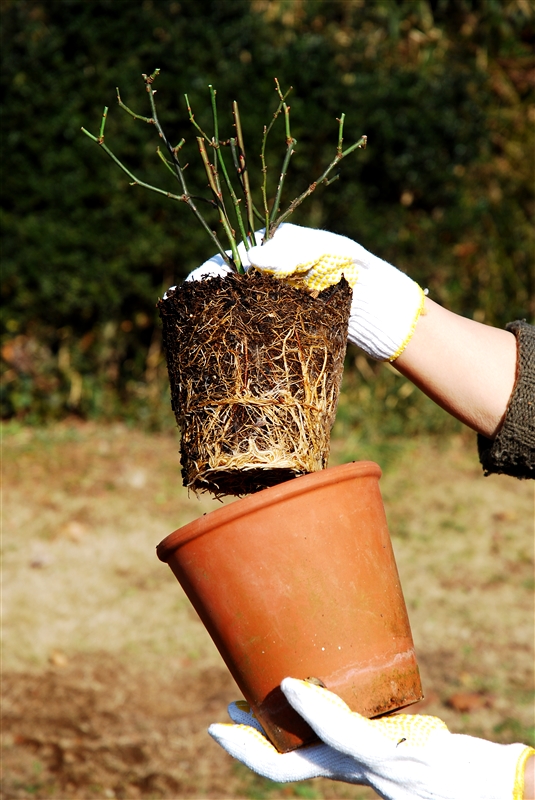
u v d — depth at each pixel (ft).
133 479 13.56
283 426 4.50
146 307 15.16
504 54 17.57
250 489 4.76
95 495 13.04
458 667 9.62
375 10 17.11
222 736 4.53
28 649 9.55
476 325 4.74
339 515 4.39
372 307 4.67
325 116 14.76
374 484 4.53
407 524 13.00
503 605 10.98
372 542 4.45
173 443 14.96
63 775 7.74
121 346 15.43
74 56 14.30
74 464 13.85
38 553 11.43
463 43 17.49
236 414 4.50
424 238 15.74
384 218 15.43
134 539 12.00
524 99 17.52
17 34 14.21
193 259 14.47
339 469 4.40
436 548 12.34
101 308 14.71
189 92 14.25
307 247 4.58
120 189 14.19
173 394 4.65
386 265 4.72
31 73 14.03
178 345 4.59
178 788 7.71
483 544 12.49
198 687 9.18
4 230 14.24
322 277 4.58
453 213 15.85
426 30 17.38
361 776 4.38
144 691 9.05
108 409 15.49
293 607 4.35
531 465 4.63
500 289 16.81
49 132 14.02
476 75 16.28
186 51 14.37
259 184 14.42
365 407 16.08
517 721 8.59
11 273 14.30
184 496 13.24
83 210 14.28
